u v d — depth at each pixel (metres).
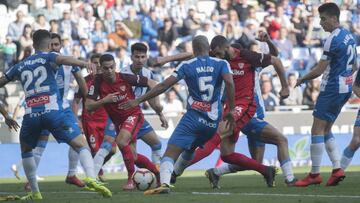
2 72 54.59
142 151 46.62
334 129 51.03
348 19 64.75
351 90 28.44
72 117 24.86
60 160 46.09
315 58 61.16
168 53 58.69
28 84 24.59
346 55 27.98
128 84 29.39
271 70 55.94
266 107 51.25
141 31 60.97
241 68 28.34
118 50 55.94
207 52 25.42
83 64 24.27
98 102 28.33
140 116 29.88
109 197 24.80
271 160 49.16
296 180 28.81
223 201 23.02
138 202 23.20
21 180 41.28
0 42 58.91
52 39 30.06
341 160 29.98
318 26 63.31
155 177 29.22
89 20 60.25
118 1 61.84
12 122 26.22
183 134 25.41
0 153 45.31
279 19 62.03
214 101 25.36
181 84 52.38
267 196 24.47
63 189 31.50
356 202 21.92
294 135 49.69
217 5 65.62
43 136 31.00
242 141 48.44
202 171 45.59
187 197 24.47
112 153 33.44
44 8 60.88
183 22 61.38
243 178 36.22
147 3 62.88
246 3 63.28
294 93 53.97
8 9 61.00
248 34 59.12
